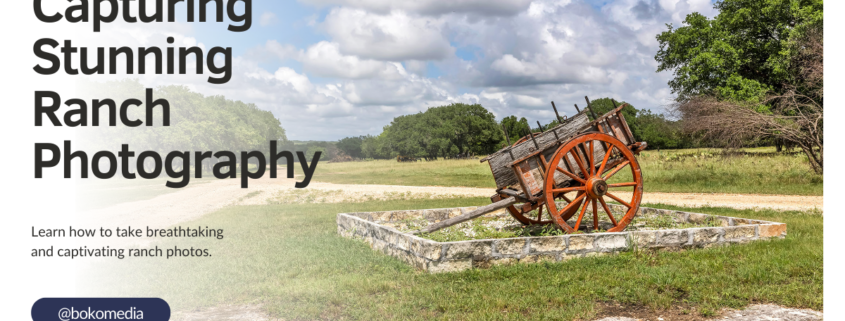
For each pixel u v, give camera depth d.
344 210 15.88
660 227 10.12
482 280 6.20
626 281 6.02
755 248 7.67
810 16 24.14
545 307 5.17
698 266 6.62
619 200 8.91
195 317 5.21
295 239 10.00
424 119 105.38
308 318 5.03
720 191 18.73
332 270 7.04
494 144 101.62
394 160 94.81
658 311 5.05
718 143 22.09
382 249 8.17
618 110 9.22
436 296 5.56
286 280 6.52
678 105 23.31
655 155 34.53
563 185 9.00
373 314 5.04
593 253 7.32
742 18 31.09
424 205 17.08
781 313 4.89
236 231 11.73
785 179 19.84
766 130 20.80
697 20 33.12
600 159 9.07
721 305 5.15
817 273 6.04
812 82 21.41
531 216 11.42
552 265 6.83
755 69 32.31
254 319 5.10
